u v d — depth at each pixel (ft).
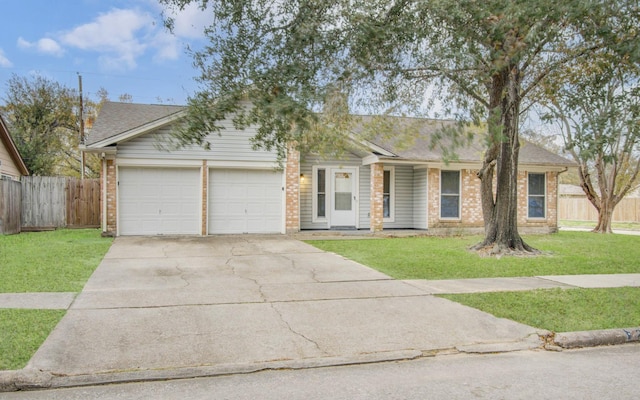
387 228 59.41
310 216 57.11
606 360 15.84
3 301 20.93
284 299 22.45
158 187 50.93
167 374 13.79
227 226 52.95
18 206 54.39
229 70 23.97
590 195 68.13
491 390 12.89
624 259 37.09
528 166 60.54
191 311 20.04
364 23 23.32
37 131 102.42
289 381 13.58
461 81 26.20
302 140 26.09
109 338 16.43
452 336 17.67
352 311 20.54
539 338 17.62
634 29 23.94
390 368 14.76
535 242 50.37
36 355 14.60
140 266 31.40
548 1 22.67
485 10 23.08
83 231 55.31
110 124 52.01
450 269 31.50
